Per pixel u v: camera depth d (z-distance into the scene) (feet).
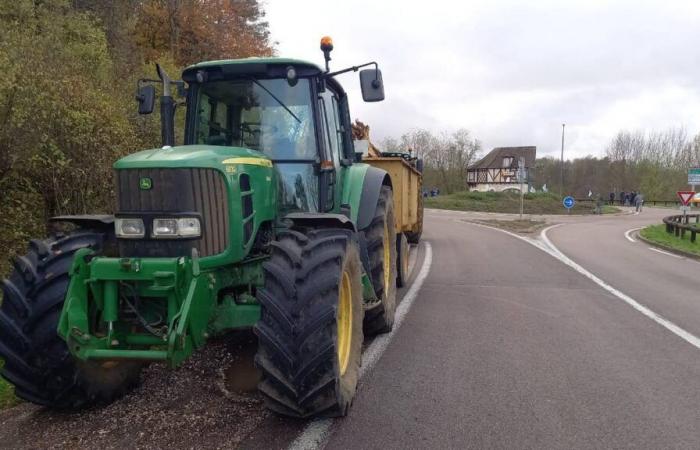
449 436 12.44
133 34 65.00
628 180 231.91
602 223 94.63
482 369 16.96
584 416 13.60
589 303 26.53
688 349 19.21
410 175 35.06
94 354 11.66
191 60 72.69
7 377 12.33
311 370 11.79
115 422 12.67
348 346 14.14
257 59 16.06
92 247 13.17
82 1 52.37
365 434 12.45
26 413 13.16
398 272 29.84
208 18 74.18
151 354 11.48
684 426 13.10
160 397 14.14
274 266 12.53
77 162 26.25
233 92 16.49
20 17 31.07
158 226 12.41
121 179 12.67
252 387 14.87
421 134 219.61
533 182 232.12
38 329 12.15
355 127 37.17
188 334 11.91
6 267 23.77
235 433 12.20
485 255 44.60
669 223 70.23
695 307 26.04
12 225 24.77
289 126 16.26
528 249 49.21
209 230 12.60
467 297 27.76
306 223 14.03
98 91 28.32
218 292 13.60
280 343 11.90
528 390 15.26
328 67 16.79
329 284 12.25
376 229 20.20
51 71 24.76
